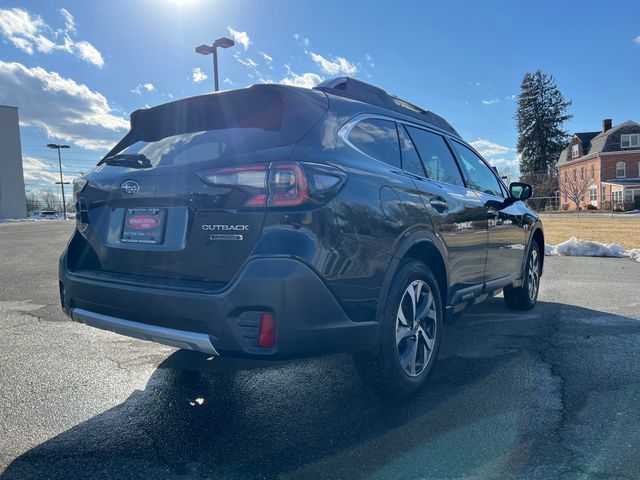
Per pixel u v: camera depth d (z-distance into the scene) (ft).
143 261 8.99
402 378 9.58
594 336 14.49
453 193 12.05
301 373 11.80
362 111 10.14
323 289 7.75
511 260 15.70
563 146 219.82
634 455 7.72
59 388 10.82
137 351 13.48
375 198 8.89
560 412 9.32
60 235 66.18
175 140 9.90
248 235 7.71
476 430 8.65
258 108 9.31
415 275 9.90
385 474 7.32
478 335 14.74
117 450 8.13
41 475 7.36
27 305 19.45
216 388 10.88
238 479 7.25
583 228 75.72
